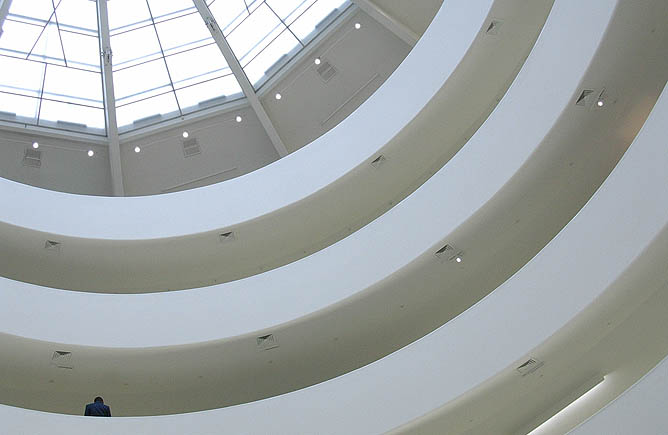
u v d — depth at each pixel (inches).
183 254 824.3
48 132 912.3
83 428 610.9
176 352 716.0
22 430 593.0
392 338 762.2
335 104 942.4
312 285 721.0
